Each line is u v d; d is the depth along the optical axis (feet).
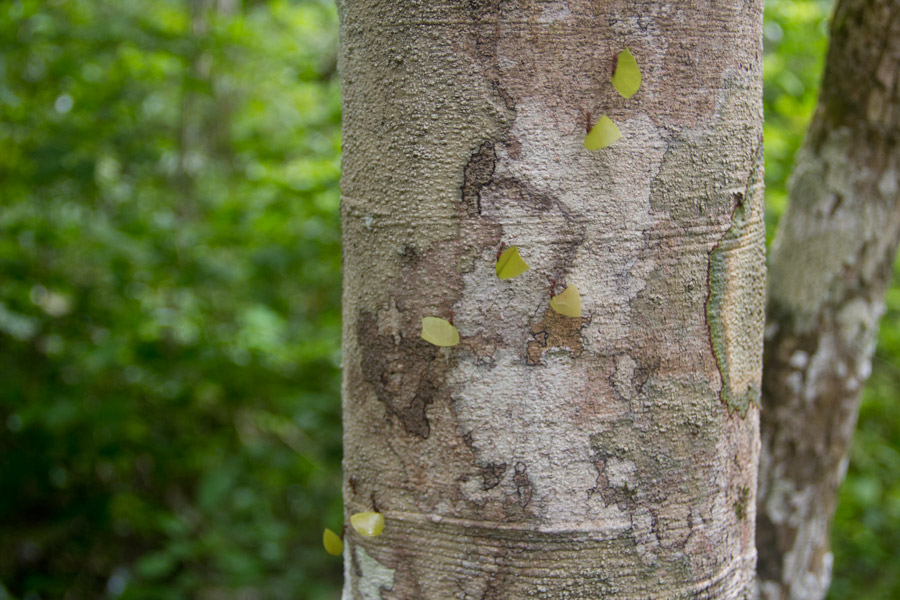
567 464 2.63
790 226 3.45
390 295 2.67
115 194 6.96
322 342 6.91
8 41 5.71
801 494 3.44
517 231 2.60
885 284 3.43
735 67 2.65
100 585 6.89
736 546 2.75
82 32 5.87
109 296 6.51
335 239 6.50
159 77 6.73
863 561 6.52
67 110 6.28
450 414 2.64
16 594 6.63
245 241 6.47
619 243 2.61
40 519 6.84
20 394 5.97
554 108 2.59
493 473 2.64
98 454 6.25
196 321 6.36
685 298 2.64
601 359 2.62
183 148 7.47
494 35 2.59
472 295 2.62
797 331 3.42
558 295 2.59
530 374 2.62
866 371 3.46
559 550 2.64
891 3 3.27
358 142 2.69
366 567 2.73
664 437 2.65
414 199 2.64
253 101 8.04
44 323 6.36
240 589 6.27
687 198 2.63
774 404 3.44
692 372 2.65
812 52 5.98
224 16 7.17
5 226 5.93
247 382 6.64
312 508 7.38
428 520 2.67
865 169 3.36
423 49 2.61
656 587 2.66
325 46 9.18
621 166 2.60
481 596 2.65
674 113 2.61
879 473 6.98
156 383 6.39
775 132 5.43
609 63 2.59
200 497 6.28
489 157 2.60
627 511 2.64
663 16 2.60
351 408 2.74
